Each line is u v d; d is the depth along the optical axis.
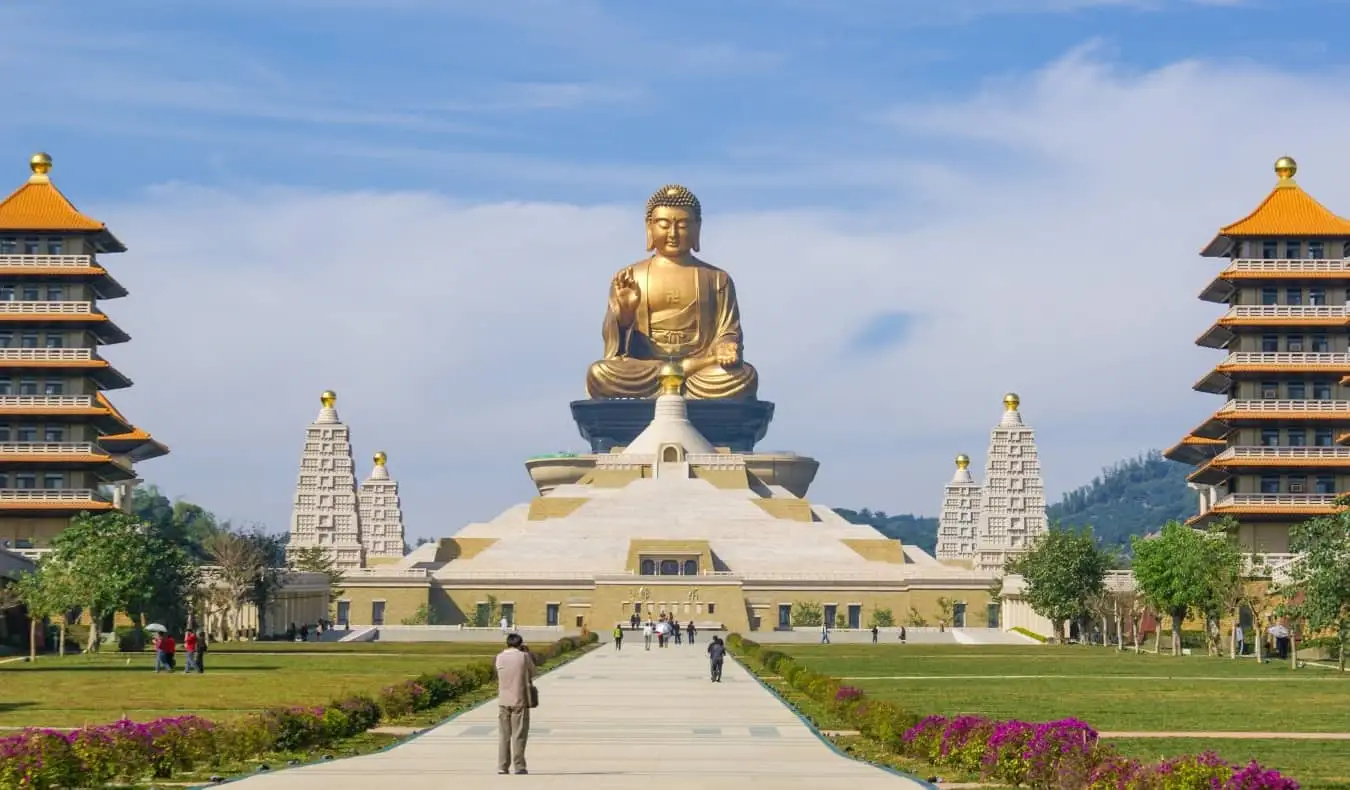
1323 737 79.81
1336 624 131.00
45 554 175.88
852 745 75.62
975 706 99.25
